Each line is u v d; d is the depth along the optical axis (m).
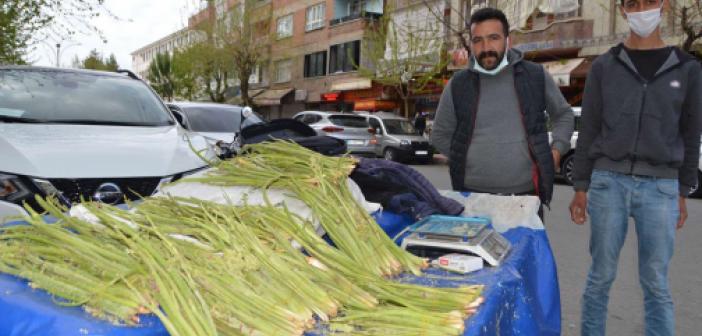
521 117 3.19
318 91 33.69
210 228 1.76
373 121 19.06
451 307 1.60
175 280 1.36
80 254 1.51
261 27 36.78
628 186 2.88
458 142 3.33
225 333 1.36
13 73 4.63
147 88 5.22
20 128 3.75
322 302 1.54
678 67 2.76
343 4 32.56
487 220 2.47
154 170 3.51
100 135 3.86
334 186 2.28
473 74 3.30
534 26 19.17
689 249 6.11
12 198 3.09
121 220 1.81
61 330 1.25
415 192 2.78
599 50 17.53
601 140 2.97
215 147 4.88
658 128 2.76
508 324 1.84
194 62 38.62
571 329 3.95
